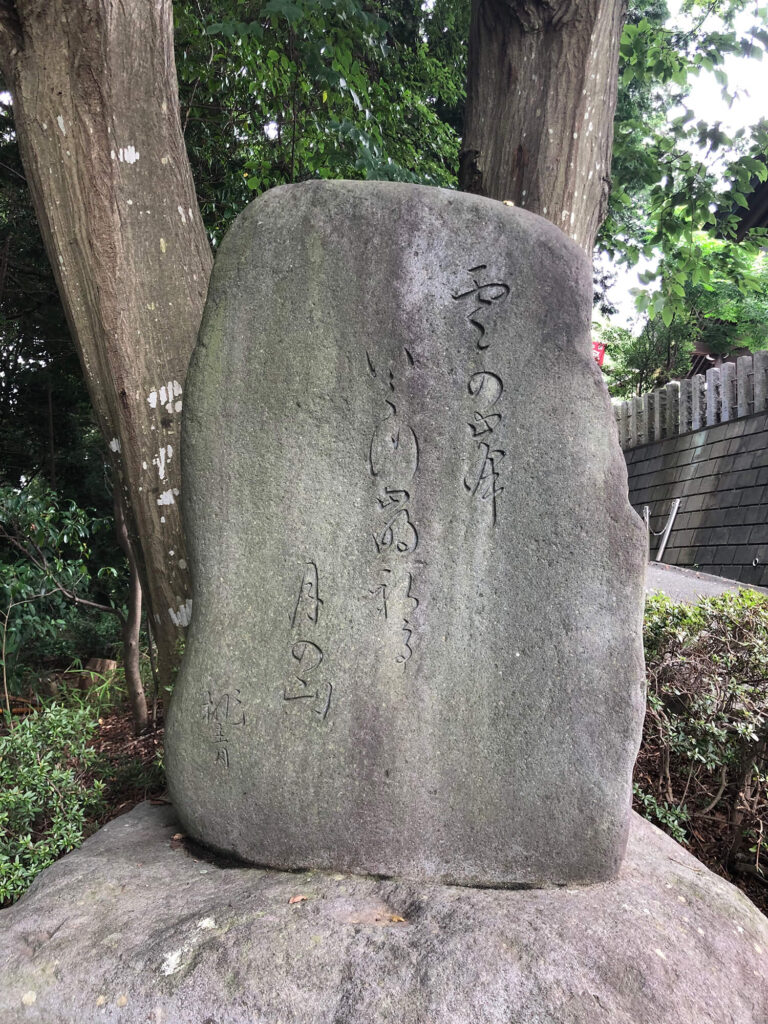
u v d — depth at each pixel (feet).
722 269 17.56
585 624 6.91
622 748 6.87
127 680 13.47
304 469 7.09
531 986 5.19
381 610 7.06
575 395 6.93
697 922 6.23
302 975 5.27
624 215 26.04
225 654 7.14
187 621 10.44
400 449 7.03
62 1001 5.25
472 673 6.99
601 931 5.79
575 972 5.32
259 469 7.13
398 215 6.91
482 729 6.95
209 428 7.18
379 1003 5.05
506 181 12.30
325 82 15.33
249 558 7.16
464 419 7.00
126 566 23.30
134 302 9.92
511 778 6.90
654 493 31.53
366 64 19.08
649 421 33.47
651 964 5.51
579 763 6.86
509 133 12.25
